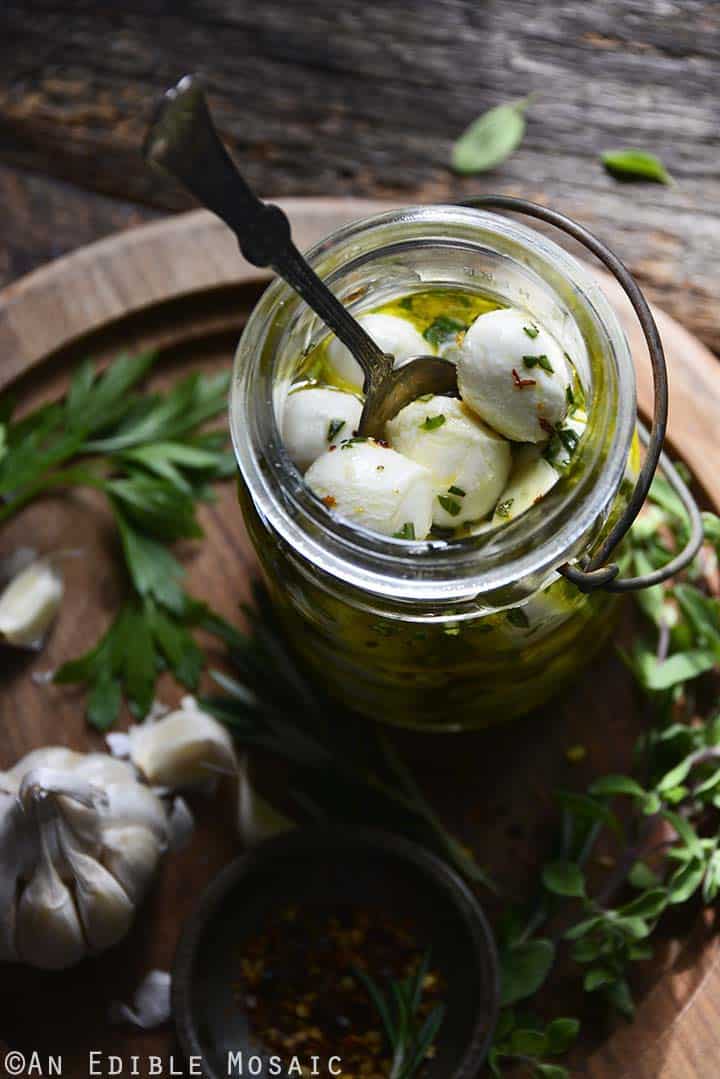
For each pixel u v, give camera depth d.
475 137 0.60
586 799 0.50
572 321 0.43
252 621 0.54
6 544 0.56
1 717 0.55
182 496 0.55
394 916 0.53
